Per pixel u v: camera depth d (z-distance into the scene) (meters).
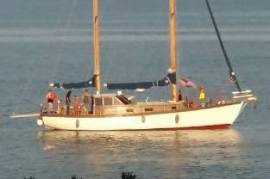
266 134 175.00
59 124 176.50
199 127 176.12
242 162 153.12
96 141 169.38
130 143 167.38
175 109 175.00
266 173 146.38
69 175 146.62
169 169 149.38
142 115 174.38
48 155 160.00
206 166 151.00
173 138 170.75
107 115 174.62
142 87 180.38
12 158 158.25
